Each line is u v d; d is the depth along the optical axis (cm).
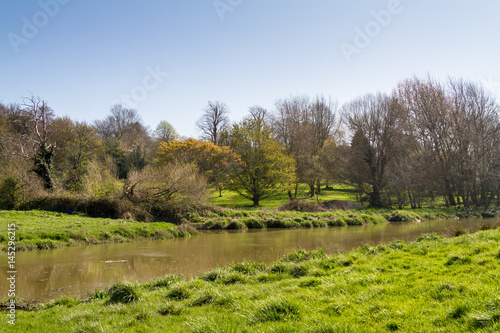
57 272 1345
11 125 4450
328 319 581
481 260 853
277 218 3234
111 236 2159
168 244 2064
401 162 4556
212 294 802
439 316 552
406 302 638
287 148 5184
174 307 734
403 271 886
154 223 2600
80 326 664
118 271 1370
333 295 738
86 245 1981
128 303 833
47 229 2048
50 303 923
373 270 916
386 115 4456
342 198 5181
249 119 4662
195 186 3253
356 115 4653
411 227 2997
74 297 1011
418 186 4516
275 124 5644
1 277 1259
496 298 566
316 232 2703
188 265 1480
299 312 620
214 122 6294
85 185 3095
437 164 4444
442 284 705
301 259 1340
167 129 7419
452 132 4369
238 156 4372
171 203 3061
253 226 3044
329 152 5191
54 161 4709
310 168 5066
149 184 3108
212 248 1919
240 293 820
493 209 4100
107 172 3253
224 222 2969
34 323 724
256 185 4344
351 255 1144
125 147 5862
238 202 4759
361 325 548
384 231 2708
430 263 924
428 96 4441
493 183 4188
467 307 561
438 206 4688
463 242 1191
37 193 3002
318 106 5775
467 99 4353
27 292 1084
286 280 945
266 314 617
